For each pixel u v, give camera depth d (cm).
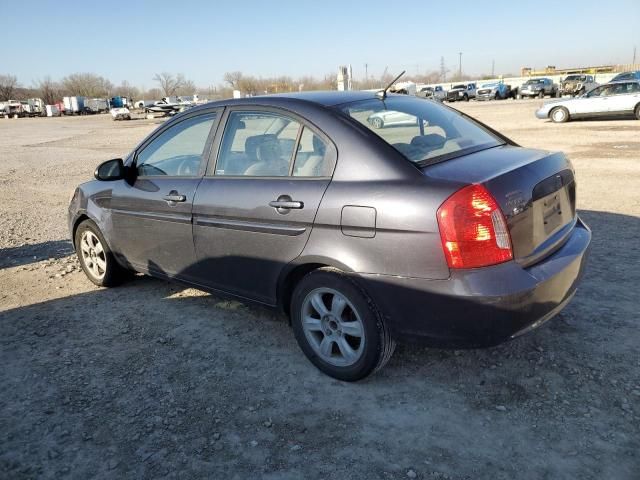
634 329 361
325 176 312
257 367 345
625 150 1195
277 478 248
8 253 646
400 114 351
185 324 412
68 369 353
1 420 301
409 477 244
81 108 8138
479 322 266
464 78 11906
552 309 288
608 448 254
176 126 418
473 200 263
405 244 276
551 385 305
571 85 4097
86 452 272
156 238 418
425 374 325
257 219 337
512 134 1625
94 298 477
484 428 274
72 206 507
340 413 293
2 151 2114
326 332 324
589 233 342
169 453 268
